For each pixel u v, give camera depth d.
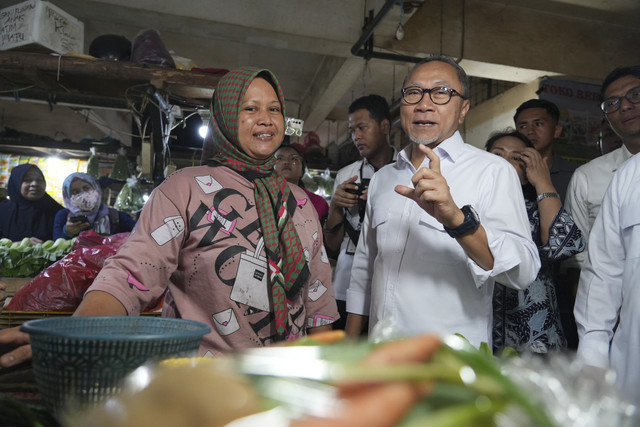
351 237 2.42
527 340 1.75
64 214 3.61
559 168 2.66
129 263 1.11
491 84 7.23
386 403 0.21
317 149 5.79
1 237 3.95
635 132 1.94
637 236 1.42
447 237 1.55
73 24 2.98
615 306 1.50
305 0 4.92
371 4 4.94
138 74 2.79
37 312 1.61
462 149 1.66
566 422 0.27
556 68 5.64
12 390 0.76
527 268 1.39
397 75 6.88
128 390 0.23
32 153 5.71
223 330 1.24
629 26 5.82
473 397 0.24
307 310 1.49
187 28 4.95
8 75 2.88
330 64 6.55
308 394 0.22
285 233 1.33
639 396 0.33
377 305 1.65
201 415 0.21
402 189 1.31
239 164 1.37
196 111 3.20
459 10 5.42
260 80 1.42
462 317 1.51
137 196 4.11
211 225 1.26
